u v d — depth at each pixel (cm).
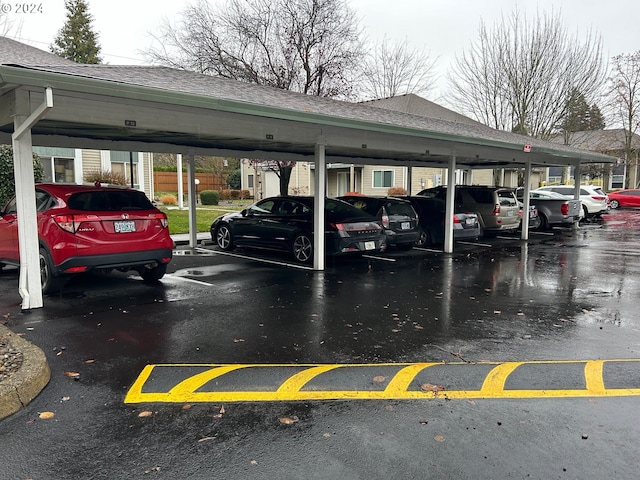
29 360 368
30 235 560
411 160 1584
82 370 390
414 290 712
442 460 266
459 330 513
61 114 570
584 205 2016
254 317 555
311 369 400
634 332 510
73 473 252
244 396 347
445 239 1127
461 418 316
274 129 789
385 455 271
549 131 2273
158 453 272
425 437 291
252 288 714
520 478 250
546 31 2197
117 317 544
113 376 379
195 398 342
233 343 462
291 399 343
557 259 1032
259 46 1758
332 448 278
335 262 983
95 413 318
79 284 728
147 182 2281
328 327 519
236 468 258
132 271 838
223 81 799
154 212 683
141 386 361
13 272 816
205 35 1731
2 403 309
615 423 310
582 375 391
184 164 4056
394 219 1064
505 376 387
